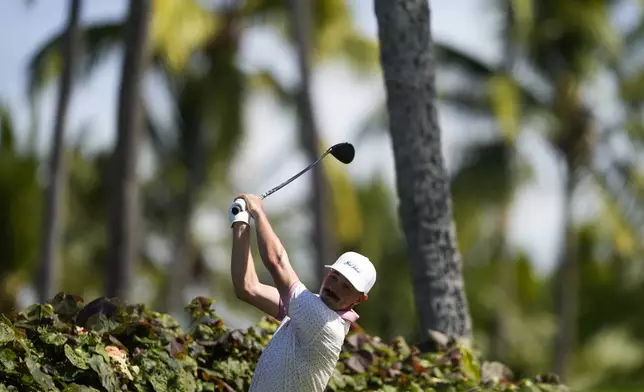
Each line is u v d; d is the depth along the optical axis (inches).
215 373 1083.9
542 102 4311.0
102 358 970.1
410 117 1423.5
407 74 1423.5
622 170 4384.8
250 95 4163.4
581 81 4279.0
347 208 3713.1
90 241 4746.6
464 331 1422.2
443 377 1192.8
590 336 5546.3
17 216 3366.1
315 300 890.7
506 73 4156.0
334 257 3602.4
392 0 1424.7
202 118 4212.6
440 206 1423.5
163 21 3230.8
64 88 3034.0
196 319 1161.4
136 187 2608.3
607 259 5246.1
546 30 4170.8
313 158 3336.6
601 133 4350.4
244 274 924.6
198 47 3914.9
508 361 5172.2
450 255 1424.7
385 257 5339.6
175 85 4163.4
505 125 4030.5
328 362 895.1
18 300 3449.8
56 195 3063.5
